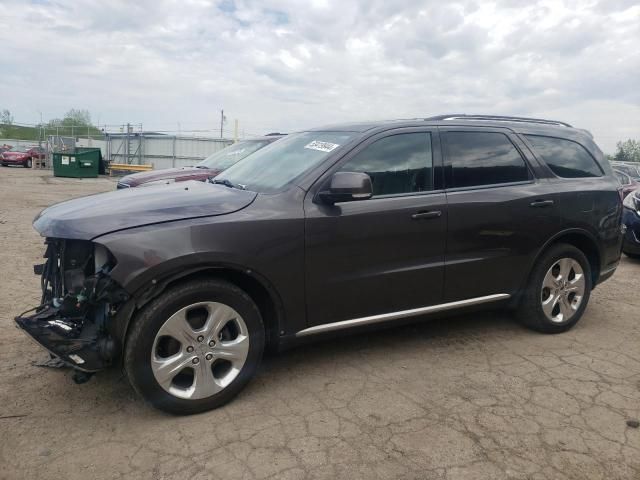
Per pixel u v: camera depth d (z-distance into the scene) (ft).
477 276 13.34
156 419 10.00
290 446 9.20
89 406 10.42
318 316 11.43
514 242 13.74
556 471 8.65
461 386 11.59
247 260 10.27
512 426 9.98
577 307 15.20
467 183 13.23
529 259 14.10
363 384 11.60
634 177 41.39
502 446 9.32
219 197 11.00
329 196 11.01
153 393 9.70
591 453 9.16
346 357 13.05
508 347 13.91
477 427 9.92
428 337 14.51
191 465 8.63
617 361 13.14
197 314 10.24
